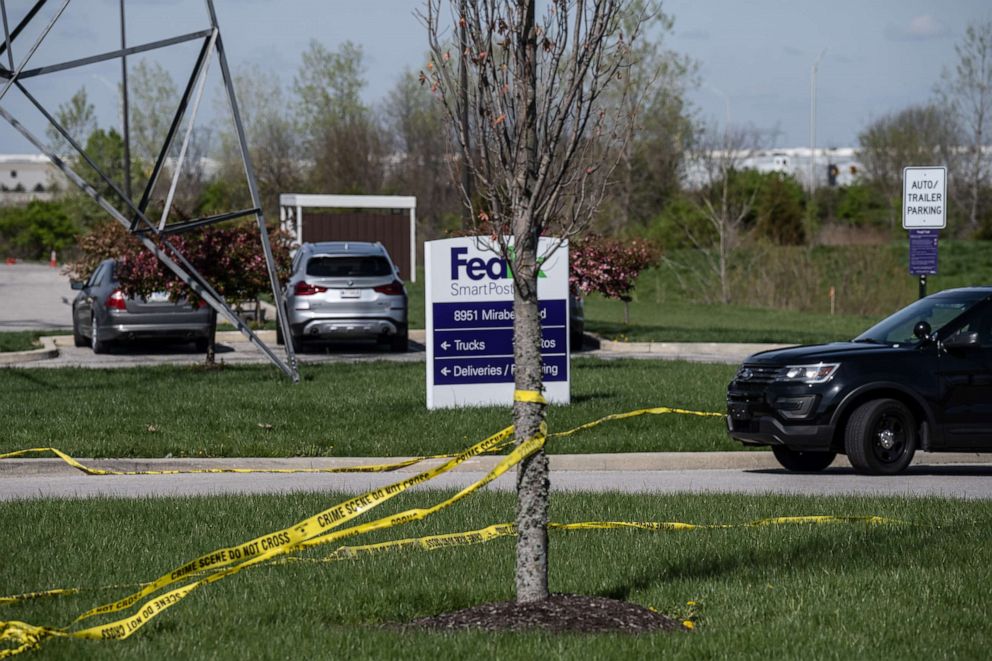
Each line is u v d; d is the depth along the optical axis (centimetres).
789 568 1421
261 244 3741
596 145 1472
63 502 1862
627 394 3141
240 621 1198
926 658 1056
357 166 13762
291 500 1878
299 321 4397
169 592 1284
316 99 14338
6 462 2298
